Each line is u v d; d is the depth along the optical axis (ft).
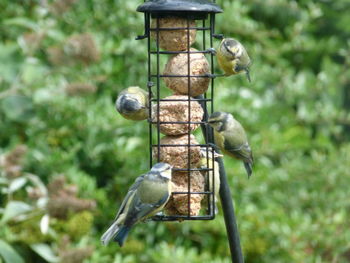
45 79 42.34
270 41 50.90
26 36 40.47
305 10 53.83
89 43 37.14
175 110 27.22
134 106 28.55
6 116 43.60
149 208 25.89
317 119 48.83
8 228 37.70
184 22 27.20
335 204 44.04
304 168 44.96
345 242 41.98
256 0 52.06
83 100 43.37
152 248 41.81
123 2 45.55
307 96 49.70
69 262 33.42
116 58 44.80
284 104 49.03
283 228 41.45
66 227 38.88
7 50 42.73
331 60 54.03
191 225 41.57
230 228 27.71
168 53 27.50
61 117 43.29
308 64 54.03
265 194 43.73
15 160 35.32
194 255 39.88
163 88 42.45
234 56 30.48
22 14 45.01
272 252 41.63
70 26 45.01
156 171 26.17
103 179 43.86
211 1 27.53
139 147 42.93
